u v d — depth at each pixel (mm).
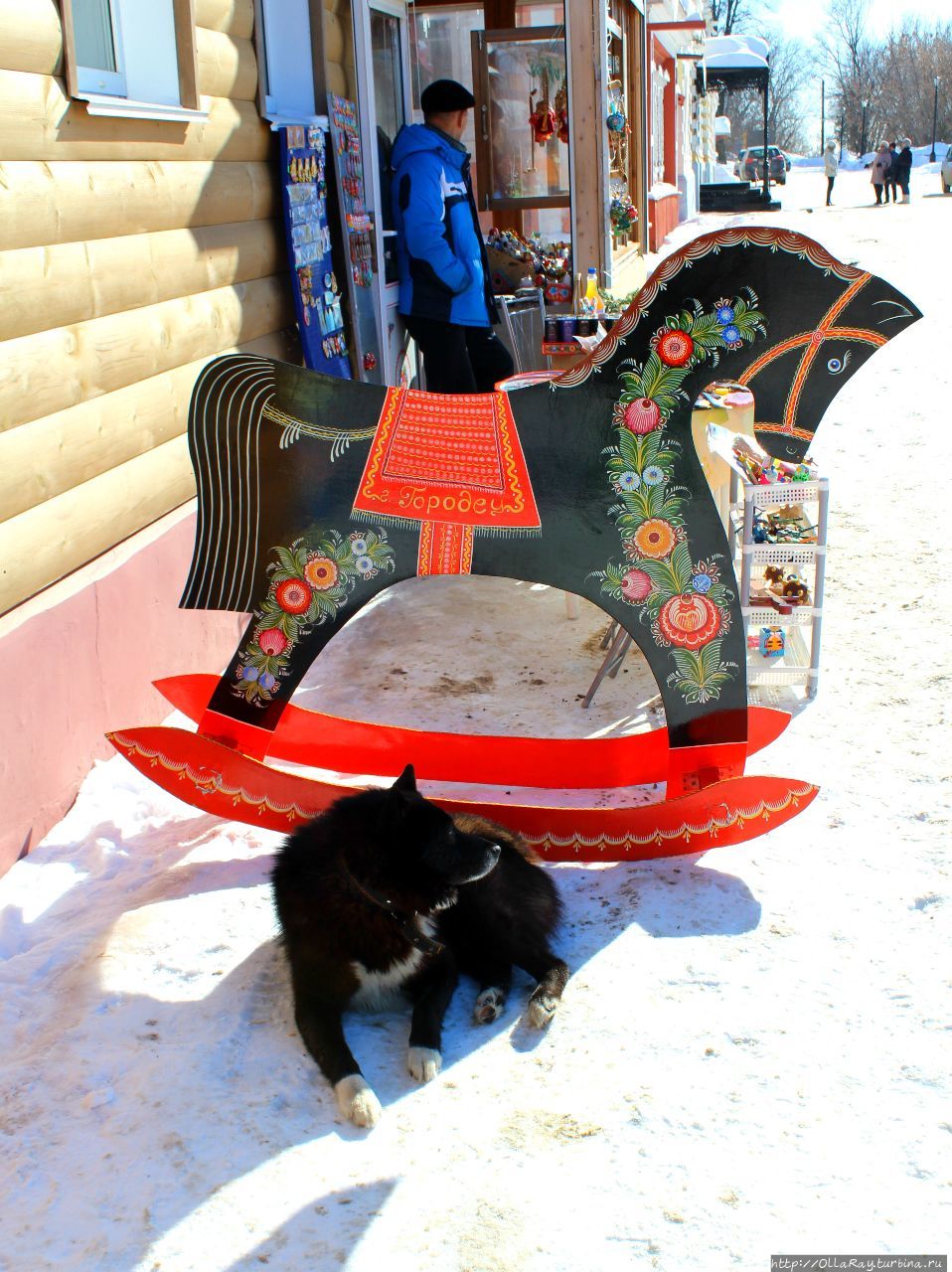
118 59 4234
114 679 4109
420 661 5051
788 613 4387
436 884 2768
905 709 4254
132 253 4227
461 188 6676
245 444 3406
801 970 2908
